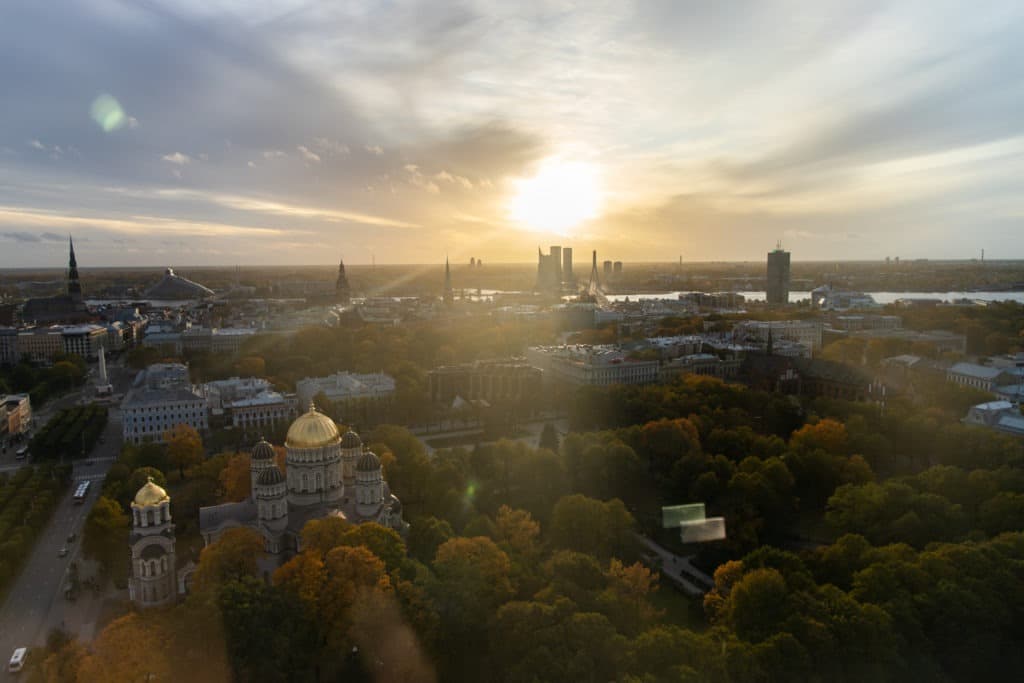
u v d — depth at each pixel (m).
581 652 189.75
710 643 194.38
